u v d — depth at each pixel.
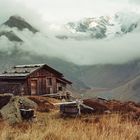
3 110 24.89
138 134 11.96
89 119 19.33
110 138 11.19
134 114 21.27
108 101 32.72
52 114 29.42
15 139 12.09
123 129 13.10
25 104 28.30
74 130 12.48
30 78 61.03
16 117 24.28
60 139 11.48
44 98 47.62
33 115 25.11
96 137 11.21
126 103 30.81
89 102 29.20
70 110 27.98
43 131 13.59
